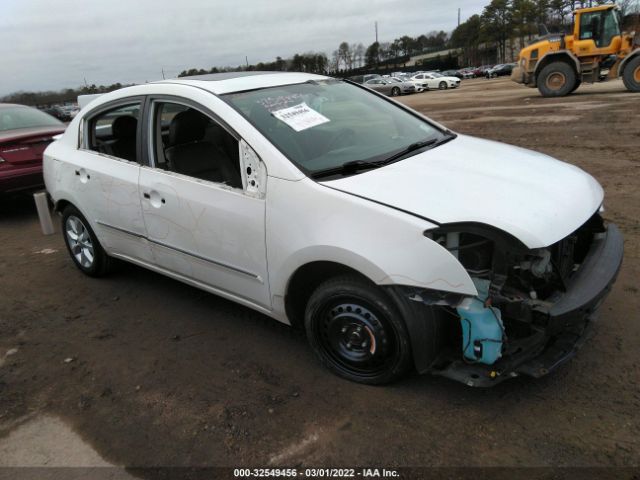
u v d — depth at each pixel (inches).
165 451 104.1
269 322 151.3
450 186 110.4
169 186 139.3
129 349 142.6
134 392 123.5
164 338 146.7
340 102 152.8
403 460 97.1
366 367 116.2
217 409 115.0
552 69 734.5
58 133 284.5
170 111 147.5
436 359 107.9
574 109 555.8
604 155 321.1
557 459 94.3
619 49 705.6
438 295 98.5
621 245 120.5
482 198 105.7
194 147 144.1
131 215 153.3
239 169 139.8
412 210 101.7
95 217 169.3
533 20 3238.2
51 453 106.4
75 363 138.2
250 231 122.2
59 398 123.9
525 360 102.5
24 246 242.2
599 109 534.0
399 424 105.7
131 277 191.3
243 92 137.8
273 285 122.2
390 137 142.5
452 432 102.6
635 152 320.5
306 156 122.2
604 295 105.8
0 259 225.5
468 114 626.2
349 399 114.3
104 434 110.3
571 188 119.0
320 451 100.8
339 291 111.1
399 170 118.3
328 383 120.4
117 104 160.1
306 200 112.0
